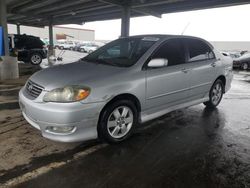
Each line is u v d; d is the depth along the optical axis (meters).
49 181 2.67
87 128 3.22
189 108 5.62
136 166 3.04
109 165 3.04
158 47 4.07
